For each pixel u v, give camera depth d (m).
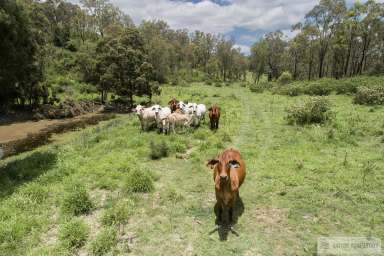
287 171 8.80
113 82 27.55
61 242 5.72
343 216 6.42
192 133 13.93
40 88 27.66
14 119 24.23
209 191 7.91
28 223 6.41
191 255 5.41
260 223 6.32
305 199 7.20
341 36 45.06
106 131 15.62
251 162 9.76
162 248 5.63
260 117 18.14
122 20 74.50
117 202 7.21
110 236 5.76
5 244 5.77
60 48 62.12
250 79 91.50
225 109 21.39
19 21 11.38
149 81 28.08
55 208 7.27
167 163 10.12
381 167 8.80
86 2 71.88
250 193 7.66
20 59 11.58
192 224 6.38
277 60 73.56
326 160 9.56
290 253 5.36
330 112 15.88
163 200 7.41
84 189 7.36
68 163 9.95
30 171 9.51
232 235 5.93
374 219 6.18
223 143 12.15
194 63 96.69
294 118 15.70
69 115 25.25
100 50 29.67
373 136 12.24
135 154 10.86
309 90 32.25
